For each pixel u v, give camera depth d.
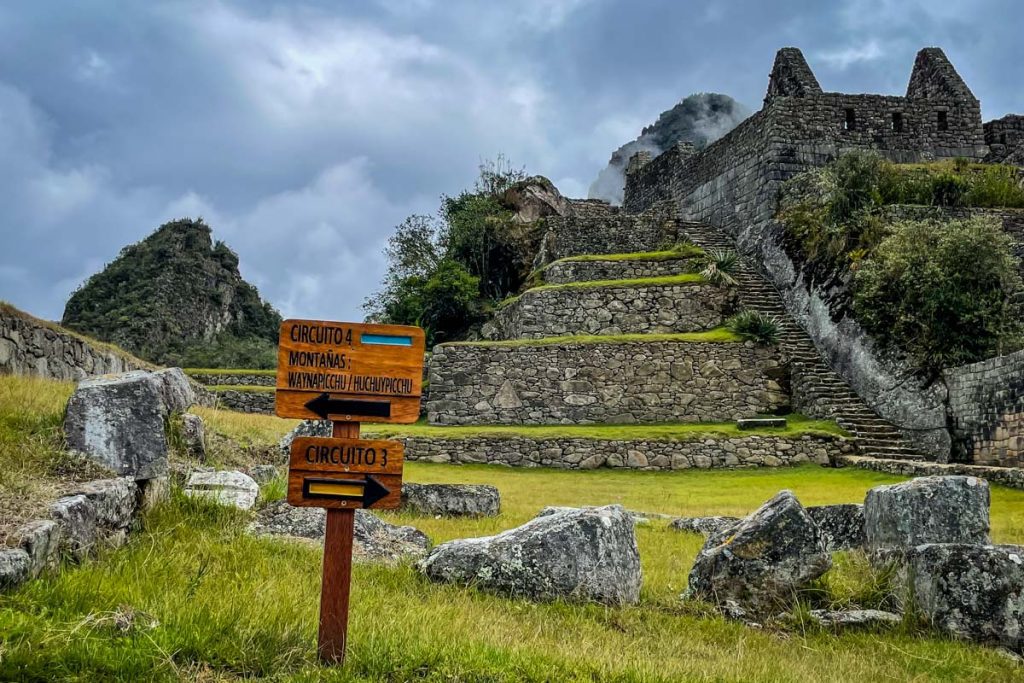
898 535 8.05
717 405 23.95
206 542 6.48
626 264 29.39
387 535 8.03
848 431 20.80
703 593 7.39
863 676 5.87
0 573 4.49
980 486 8.11
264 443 12.16
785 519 7.42
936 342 20.16
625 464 20.53
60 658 4.04
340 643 4.53
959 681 6.01
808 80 31.39
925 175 27.09
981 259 20.30
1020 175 27.67
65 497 5.70
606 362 24.38
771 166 29.88
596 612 6.52
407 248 37.53
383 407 4.67
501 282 34.38
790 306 26.34
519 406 24.25
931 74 33.03
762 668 5.59
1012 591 7.07
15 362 13.31
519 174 39.91
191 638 4.43
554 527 6.95
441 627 5.30
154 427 6.99
